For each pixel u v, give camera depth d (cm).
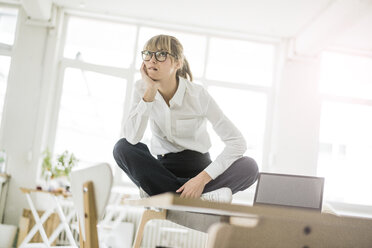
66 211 581
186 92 213
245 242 113
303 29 617
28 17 619
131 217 608
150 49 195
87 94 635
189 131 219
